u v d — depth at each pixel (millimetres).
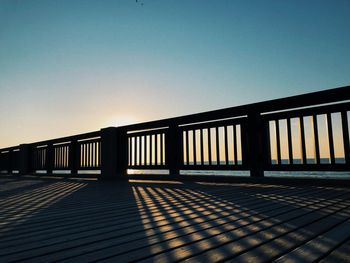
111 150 6617
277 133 4359
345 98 3689
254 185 4344
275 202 2674
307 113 4062
